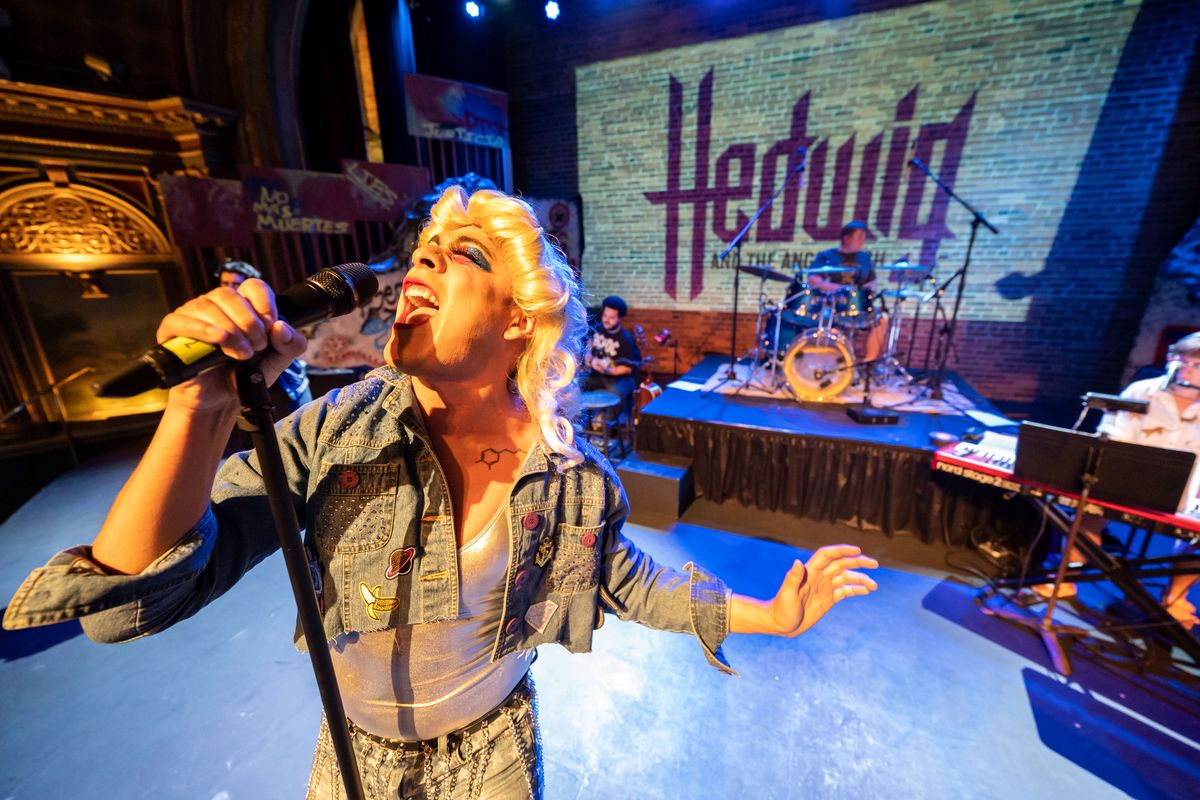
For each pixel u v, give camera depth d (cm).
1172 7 430
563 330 74
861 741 183
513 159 681
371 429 67
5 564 288
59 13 396
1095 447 208
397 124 603
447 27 626
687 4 557
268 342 48
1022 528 284
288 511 52
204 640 226
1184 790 168
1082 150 476
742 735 184
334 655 74
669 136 600
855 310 416
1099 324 503
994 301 530
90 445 462
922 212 532
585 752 178
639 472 338
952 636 231
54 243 436
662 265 646
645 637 227
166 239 480
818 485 325
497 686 82
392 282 476
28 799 164
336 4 548
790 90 545
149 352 41
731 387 428
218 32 454
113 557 50
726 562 290
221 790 166
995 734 186
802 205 570
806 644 225
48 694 200
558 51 620
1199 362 216
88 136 427
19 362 441
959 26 482
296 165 512
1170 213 464
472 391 69
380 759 78
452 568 69
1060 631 229
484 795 81
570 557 78
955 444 285
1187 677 209
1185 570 204
